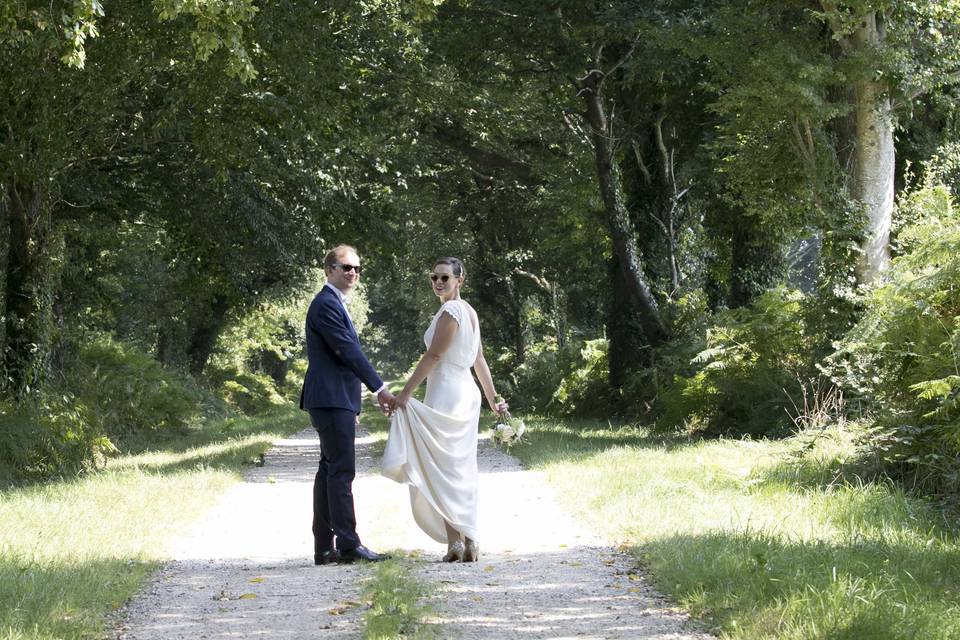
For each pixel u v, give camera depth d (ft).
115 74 51.83
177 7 35.88
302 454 66.23
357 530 31.48
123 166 68.08
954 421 33.60
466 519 25.12
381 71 73.67
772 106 53.47
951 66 53.83
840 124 56.59
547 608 19.57
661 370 80.33
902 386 38.32
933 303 37.70
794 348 59.26
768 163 56.59
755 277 78.84
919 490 33.35
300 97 57.57
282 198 77.20
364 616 18.93
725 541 23.95
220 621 19.12
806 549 22.91
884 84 54.29
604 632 17.60
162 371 97.19
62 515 32.78
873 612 16.80
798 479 36.65
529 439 65.16
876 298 39.78
